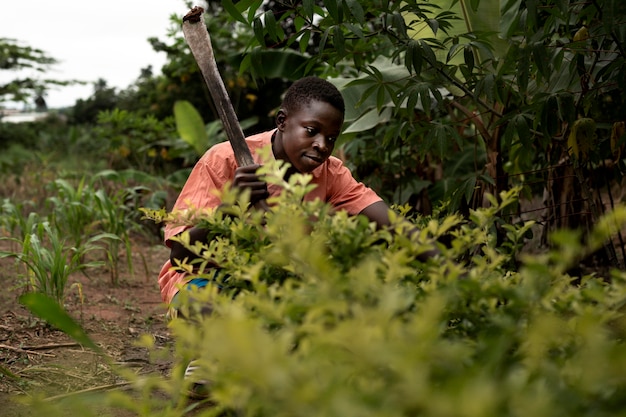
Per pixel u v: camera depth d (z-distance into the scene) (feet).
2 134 56.80
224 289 5.47
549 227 12.31
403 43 9.11
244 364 3.08
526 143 8.91
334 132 7.07
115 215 16.75
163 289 7.68
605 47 9.00
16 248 17.01
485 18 11.10
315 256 3.94
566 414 3.20
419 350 3.09
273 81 37.91
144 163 34.14
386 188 14.82
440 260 4.53
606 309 4.18
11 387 7.87
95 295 13.55
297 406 3.04
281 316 3.95
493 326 3.99
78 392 7.43
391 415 2.91
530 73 9.29
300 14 9.04
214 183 7.38
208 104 39.34
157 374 8.52
